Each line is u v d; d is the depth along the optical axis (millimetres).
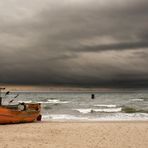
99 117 27531
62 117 27281
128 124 20406
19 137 14734
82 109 38938
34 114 22859
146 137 15109
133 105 51250
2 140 13758
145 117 27781
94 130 17391
